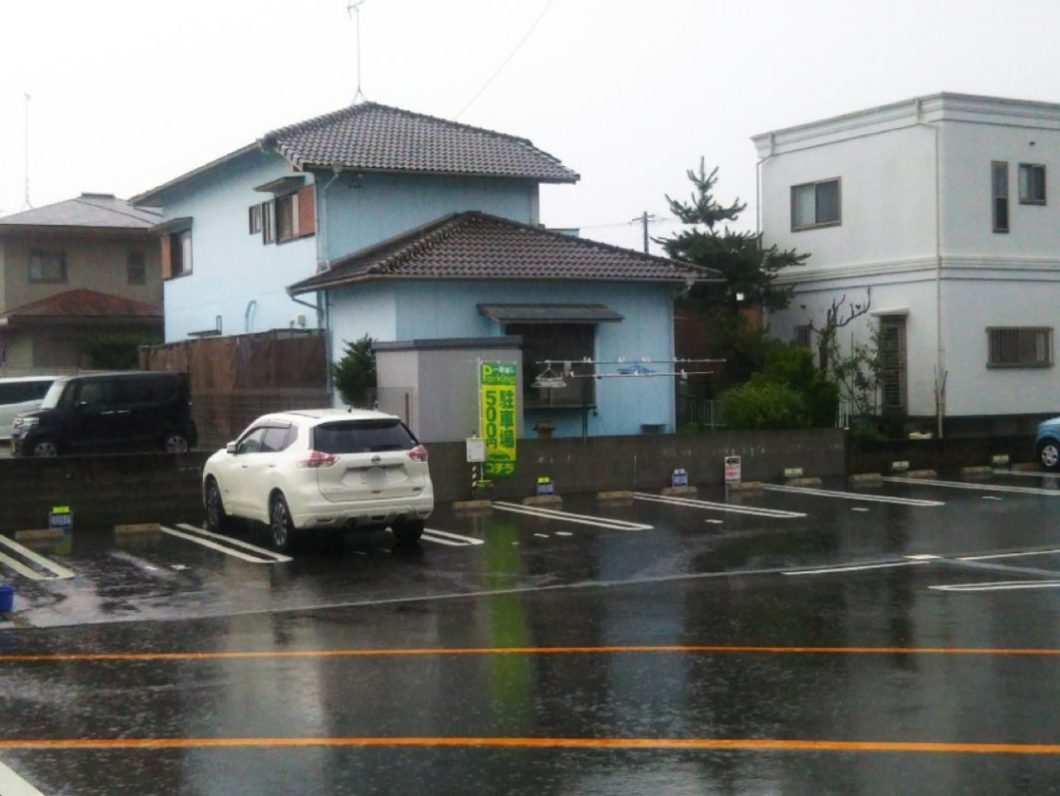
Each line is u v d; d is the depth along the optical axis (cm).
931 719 793
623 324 2630
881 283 2892
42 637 1117
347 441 1591
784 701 841
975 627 1092
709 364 2953
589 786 667
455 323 2475
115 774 703
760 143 3197
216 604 1274
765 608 1204
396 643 1062
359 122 2992
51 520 1838
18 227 4112
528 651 1017
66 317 3984
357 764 713
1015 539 1653
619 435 2391
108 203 4797
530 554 1580
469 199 2866
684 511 1991
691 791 657
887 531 1742
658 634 1084
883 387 2872
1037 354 2902
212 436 2727
